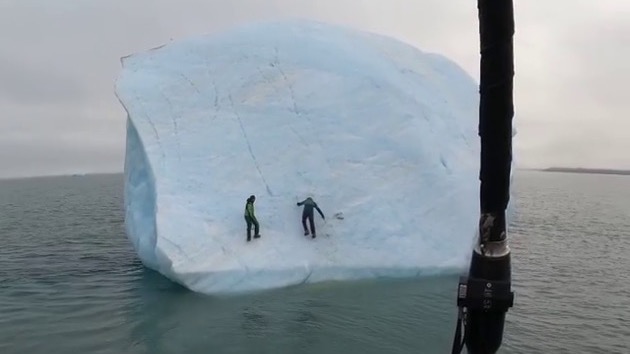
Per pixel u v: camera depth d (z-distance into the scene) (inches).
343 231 574.6
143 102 640.4
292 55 699.4
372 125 644.7
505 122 114.6
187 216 543.2
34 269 665.0
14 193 2881.4
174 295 515.8
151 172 577.6
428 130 658.2
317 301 490.3
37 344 393.7
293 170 607.8
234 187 586.2
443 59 807.1
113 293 532.7
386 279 565.0
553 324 460.8
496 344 131.0
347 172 612.1
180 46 724.0
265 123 634.8
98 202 1969.7
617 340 422.9
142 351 378.9
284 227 566.3
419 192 611.2
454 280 562.3
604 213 1520.7
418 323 435.2
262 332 412.8
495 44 110.9
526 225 1203.2
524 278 647.8
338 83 672.4
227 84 666.8
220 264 514.3
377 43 782.5
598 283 623.2
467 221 605.0
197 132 621.0
